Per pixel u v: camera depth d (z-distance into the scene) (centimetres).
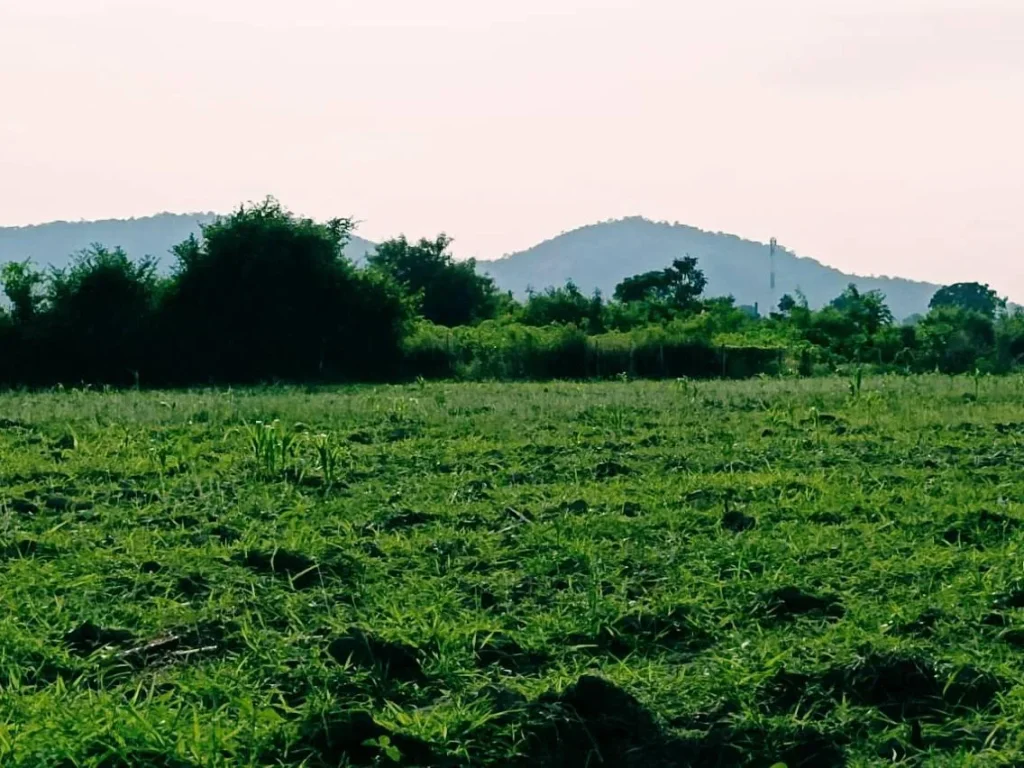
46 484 1280
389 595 825
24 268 3947
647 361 4009
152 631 760
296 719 607
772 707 634
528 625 766
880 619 768
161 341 3953
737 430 1747
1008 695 640
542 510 1127
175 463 1398
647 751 581
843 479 1291
